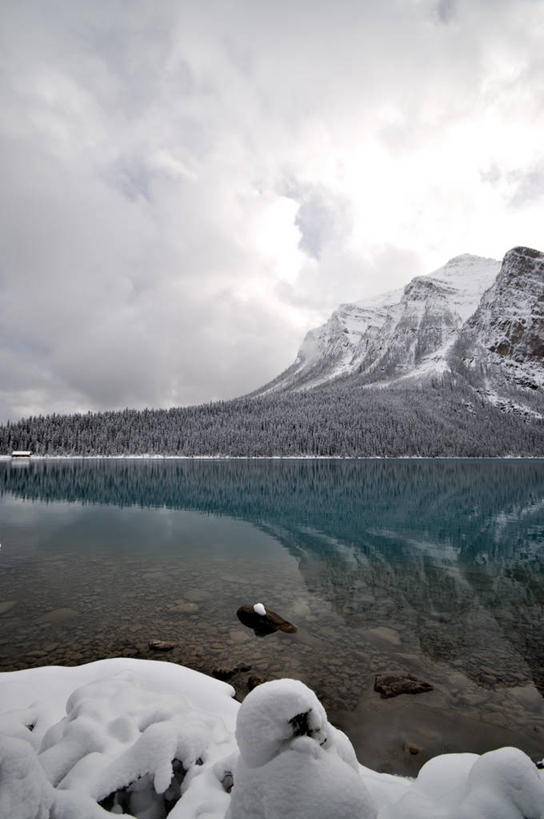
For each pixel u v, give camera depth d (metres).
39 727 4.70
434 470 88.81
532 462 129.25
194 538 21.39
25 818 2.65
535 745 5.84
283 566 15.99
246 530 23.84
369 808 2.37
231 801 2.53
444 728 6.22
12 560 16.58
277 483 57.75
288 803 2.29
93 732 4.04
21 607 11.14
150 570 15.12
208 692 6.19
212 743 4.07
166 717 4.47
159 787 3.40
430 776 3.86
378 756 5.56
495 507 34.06
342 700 6.96
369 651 8.90
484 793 2.87
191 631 9.66
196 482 59.03
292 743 2.52
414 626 10.41
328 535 22.55
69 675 6.40
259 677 7.60
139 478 65.69
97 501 37.47
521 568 16.12
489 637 9.80
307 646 9.03
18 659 8.12
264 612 10.27
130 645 8.85
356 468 96.62
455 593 13.08
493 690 7.39
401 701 6.95
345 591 13.12
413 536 22.48
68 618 10.38
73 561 16.45
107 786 3.34
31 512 30.58
